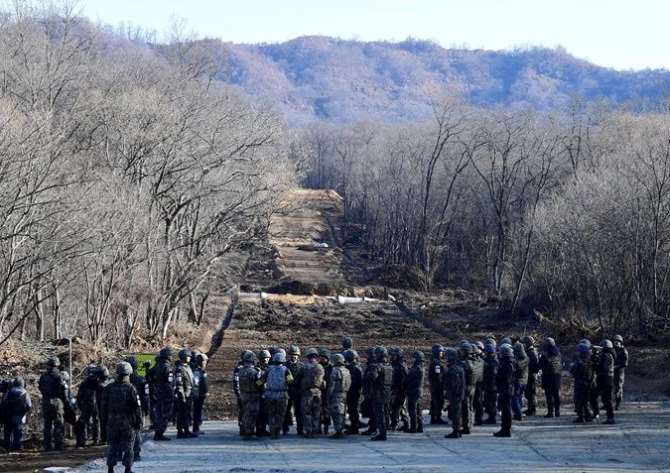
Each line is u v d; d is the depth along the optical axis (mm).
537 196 111688
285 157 85875
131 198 67625
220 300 107875
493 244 138500
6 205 54531
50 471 30094
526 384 42406
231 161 76562
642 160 85000
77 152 71438
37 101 75750
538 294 101438
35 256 59094
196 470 28906
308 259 151000
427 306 111688
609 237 87375
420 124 188375
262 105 122562
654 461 30891
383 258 157875
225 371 61875
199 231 79812
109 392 27484
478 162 141750
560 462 30453
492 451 32750
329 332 88750
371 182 175625
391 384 36625
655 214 81750
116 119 73250
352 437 36719
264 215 78250
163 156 73875
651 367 62094
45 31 92562
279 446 34188
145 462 30922
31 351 57750
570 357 70125
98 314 67062
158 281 75000
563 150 123938
